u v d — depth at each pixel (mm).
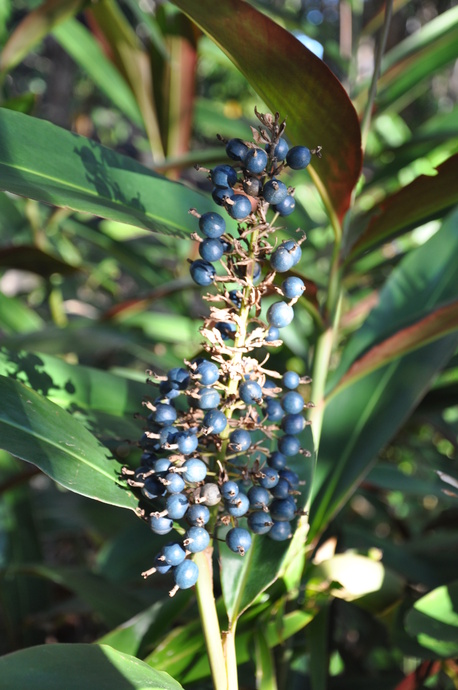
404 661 936
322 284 776
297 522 522
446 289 700
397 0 1029
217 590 688
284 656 640
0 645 925
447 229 736
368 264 1048
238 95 3248
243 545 457
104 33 1078
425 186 563
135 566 836
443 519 929
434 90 2012
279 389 484
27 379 602
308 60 490
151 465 476
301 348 849
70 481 462
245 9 476
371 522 1134
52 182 512
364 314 1131
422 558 761
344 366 665
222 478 459
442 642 549
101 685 448
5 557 848
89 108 2023
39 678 447
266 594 565
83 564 1182
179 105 1101
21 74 3006
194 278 466
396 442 1090
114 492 477
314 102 515
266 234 456
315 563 610
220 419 454
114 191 538
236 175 458
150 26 945
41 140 530
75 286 1515
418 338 578
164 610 604
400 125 1434
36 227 1200
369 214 618
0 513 869
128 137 2980
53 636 939
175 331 1061
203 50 1234
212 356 469
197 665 557
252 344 466
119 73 1132
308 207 1391
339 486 620
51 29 979
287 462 544
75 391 614
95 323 959
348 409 663
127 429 591
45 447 473
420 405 780
